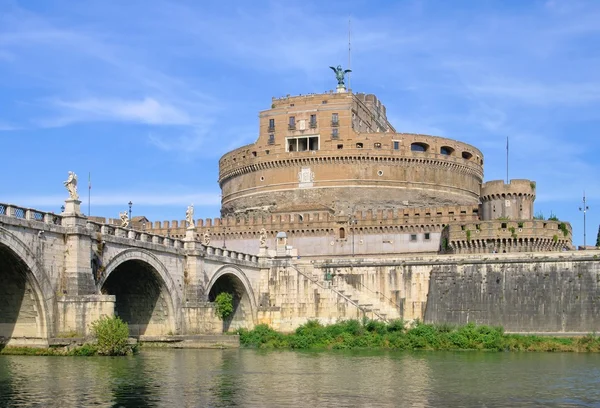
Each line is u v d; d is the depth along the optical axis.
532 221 110.00
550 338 85.69
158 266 76.25
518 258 93.81
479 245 111.00
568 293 90.62
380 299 99.06
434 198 141.62
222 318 88.56
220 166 157.88
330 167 139.88
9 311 61.72
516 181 124.81
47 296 60.81
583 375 57.25
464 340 84.25
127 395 43.84
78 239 63.09
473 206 127.44
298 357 71.06
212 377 53.25
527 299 92.38
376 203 138.25
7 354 61.38
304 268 101.88
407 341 85.12
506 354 77.56
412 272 98.44
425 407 42.44
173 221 138.25
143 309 80.12
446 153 148.00
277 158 142.00
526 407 42.91
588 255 90.56
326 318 95.75
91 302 62.31
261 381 51.78
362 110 150.25
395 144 141.12
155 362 61.22
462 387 50.25
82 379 49.16
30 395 42.84
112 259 67.94
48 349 60.72
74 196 64.38
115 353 63.41
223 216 155.12
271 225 131.88
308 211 135.38
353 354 76.00
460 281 96.06
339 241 128.88
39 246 60.00
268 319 97.75
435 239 125.31
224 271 89.50
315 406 42.03
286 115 144.00
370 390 48.31
